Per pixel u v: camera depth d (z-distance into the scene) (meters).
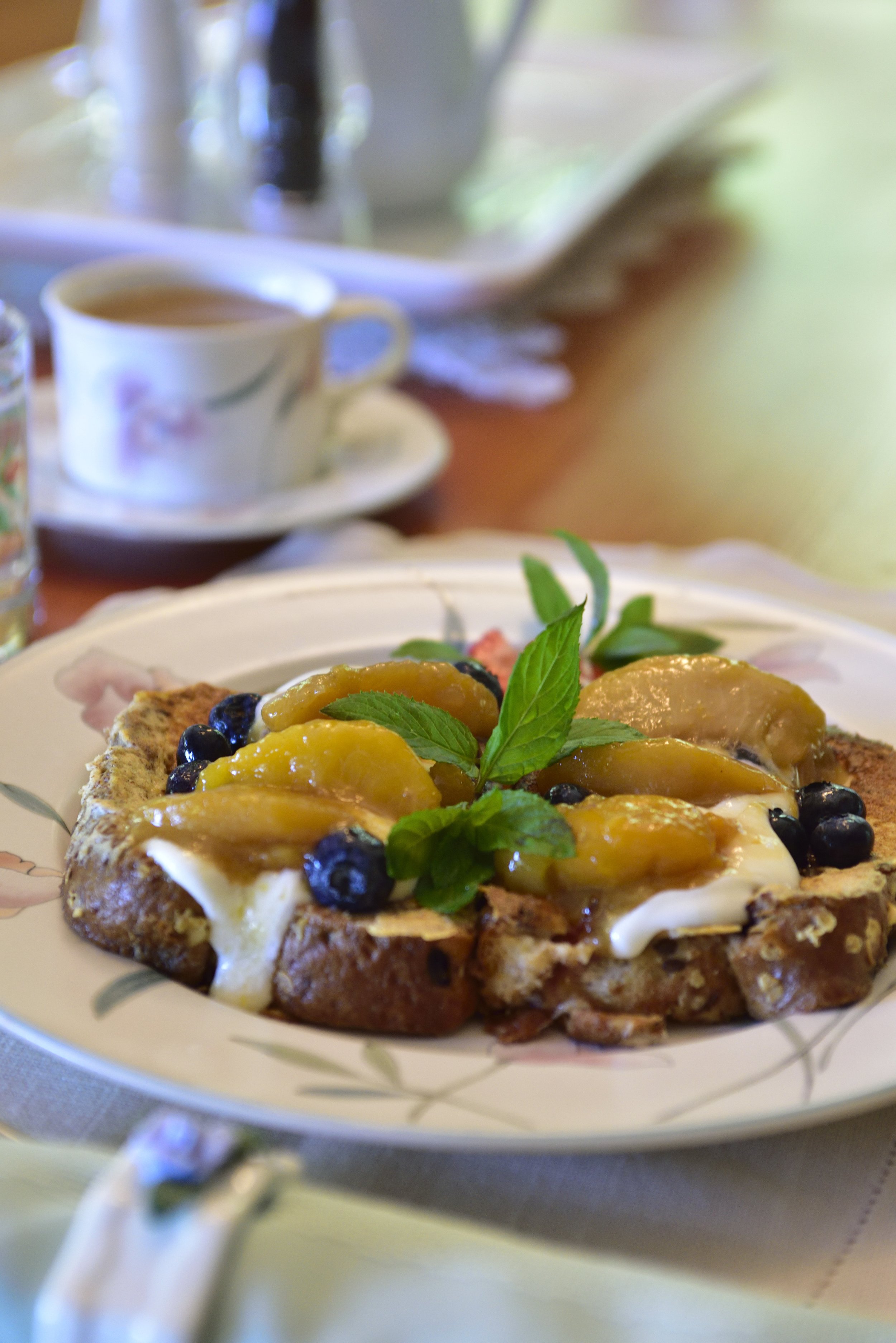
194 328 0.69
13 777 0.51
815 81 1.42
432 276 0.79
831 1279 0.41
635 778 0.49
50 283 0.90
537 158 0.99
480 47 0.89
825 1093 0.42
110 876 0.46
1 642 0.59
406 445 0.72
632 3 1.63
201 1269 0.35
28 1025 0.43
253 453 0.67
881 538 0.70
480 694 0.51
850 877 0.48
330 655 0.57
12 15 1.48
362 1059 0.43
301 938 0.46
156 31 0.84
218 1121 0.43
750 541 0.70
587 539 0.69
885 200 1.14
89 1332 0.35
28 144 0.99
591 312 0.93
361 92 0.84
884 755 0.53
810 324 0.92
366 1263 0.36
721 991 0.47
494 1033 0.46
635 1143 0.41
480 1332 0.35
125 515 0.66
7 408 0.58
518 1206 0.42
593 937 0.46
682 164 1.19
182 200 0.87
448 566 0.61
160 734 0.52
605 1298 0.36
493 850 0.47
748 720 0.51
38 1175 0.38
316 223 0.84
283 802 0.47
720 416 0.80
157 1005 0.44
